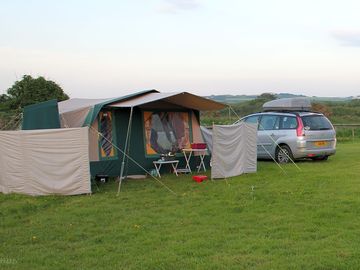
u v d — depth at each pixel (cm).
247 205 890
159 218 812
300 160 1620
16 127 1527
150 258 596
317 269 543
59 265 581
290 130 1527
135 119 1323
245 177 1224
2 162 1060
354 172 1278
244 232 711
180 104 1382
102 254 621
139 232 722
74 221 802
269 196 968
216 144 1191
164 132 1373
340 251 600
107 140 1154
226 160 1218
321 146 1534
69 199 995
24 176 1032
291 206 873
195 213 839
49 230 748
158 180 1195
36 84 2883
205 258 592
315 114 1560
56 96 2880
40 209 907
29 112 1203
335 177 1188
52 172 1026
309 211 830
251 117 1652
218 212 845
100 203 945
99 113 1257
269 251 614
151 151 1340
